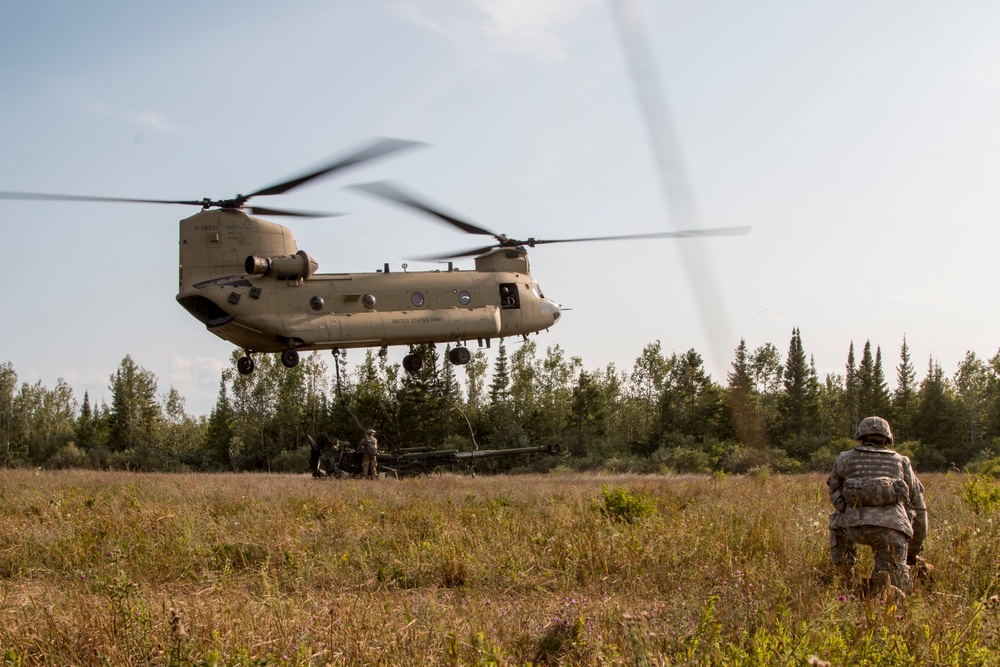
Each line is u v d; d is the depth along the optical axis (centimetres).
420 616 598
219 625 533
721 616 576
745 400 5809
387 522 1130
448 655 499
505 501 1345
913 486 721
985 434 6391
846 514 710
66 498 1282
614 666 473
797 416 5775
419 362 2800
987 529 796
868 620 534
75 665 479
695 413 6169
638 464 4700
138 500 1262
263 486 1688
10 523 1005
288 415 6712
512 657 504
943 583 687
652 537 922
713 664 470
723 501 1256
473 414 6969
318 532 995
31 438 7625
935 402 6278
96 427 7856
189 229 2348
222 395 6738
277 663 471
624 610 611
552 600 708
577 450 6291
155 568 820
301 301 2400
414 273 2603
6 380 7494
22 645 506
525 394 7162
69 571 816
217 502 1318
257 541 934
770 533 895
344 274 2495
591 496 1378
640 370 6919
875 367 6731
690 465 4538
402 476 2459
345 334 2422
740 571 702
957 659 463
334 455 2295
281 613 578
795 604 600
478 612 623
